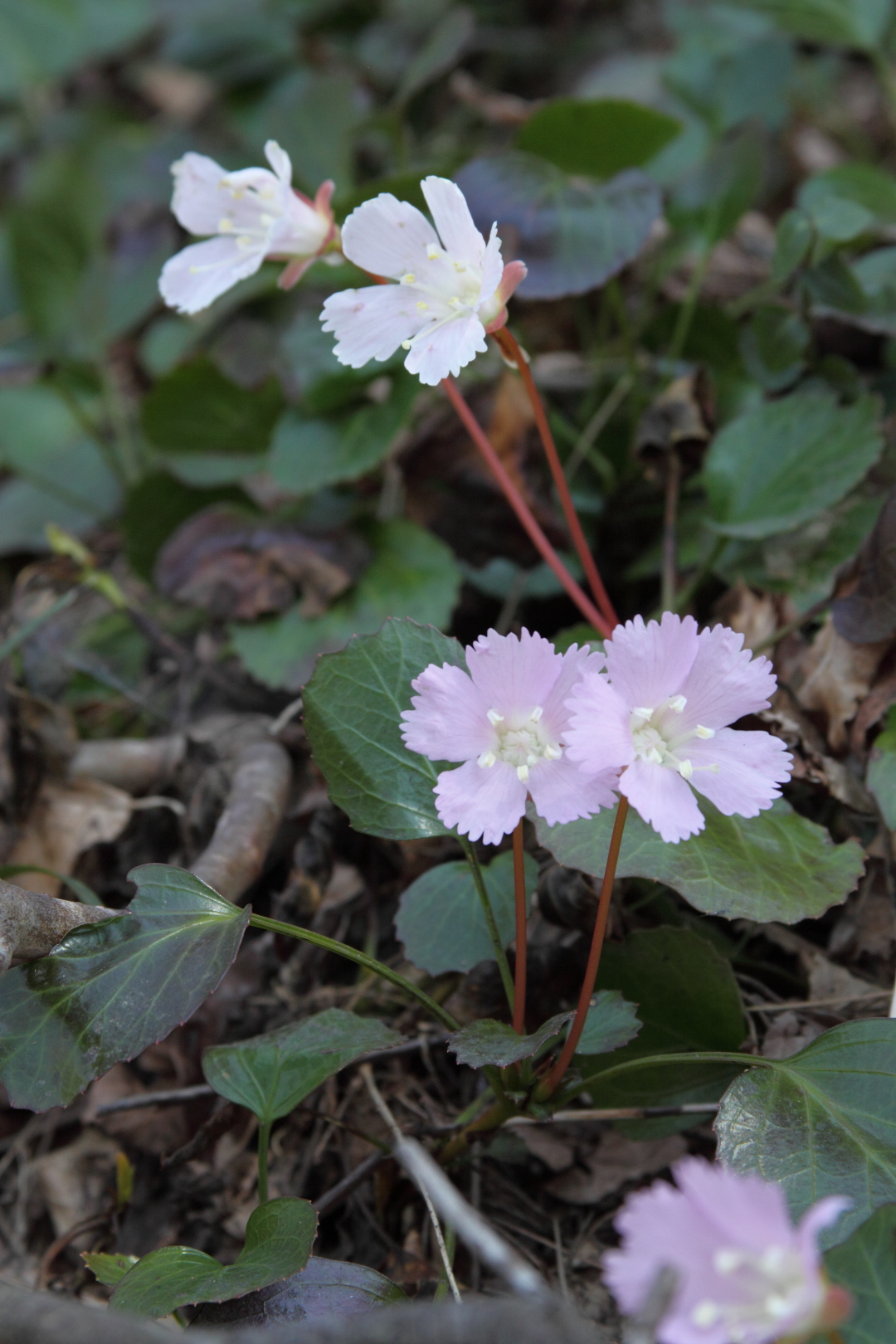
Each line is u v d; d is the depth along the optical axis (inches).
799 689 19.9
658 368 23.5
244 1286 16.6
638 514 22.6
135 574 24.0
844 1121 17.1
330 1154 19.4
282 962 20.3
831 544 20.8
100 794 21.3
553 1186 19.1
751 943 20.0
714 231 23.4
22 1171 19.9
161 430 24.2
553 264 21.2
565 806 16.8
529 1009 19.5
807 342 22.1
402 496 23.1
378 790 17.9
